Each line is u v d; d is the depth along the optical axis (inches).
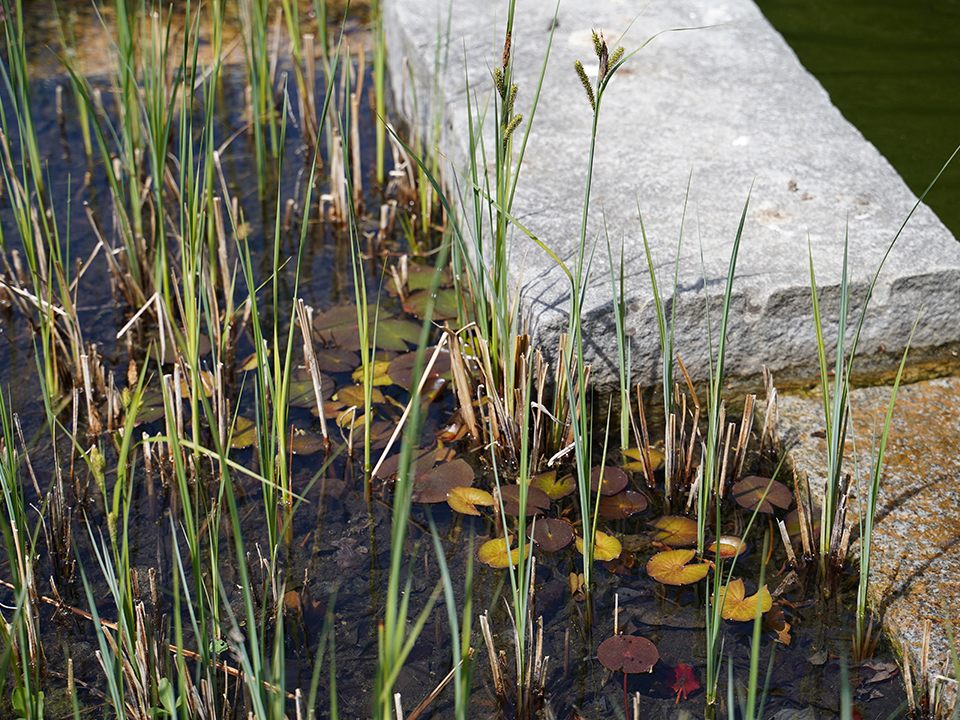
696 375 105.1
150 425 103.5
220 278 114.0
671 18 127.3
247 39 136.3
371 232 119.2
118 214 109.7
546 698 91.6
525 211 108.5
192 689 89.0
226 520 99.0
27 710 89.0
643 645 93.0
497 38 125.0
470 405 102.1
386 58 138.9
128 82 111.9
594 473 100.8
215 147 126.9
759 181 110.3
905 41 153.4
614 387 104.7
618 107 117.3
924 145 128.0
